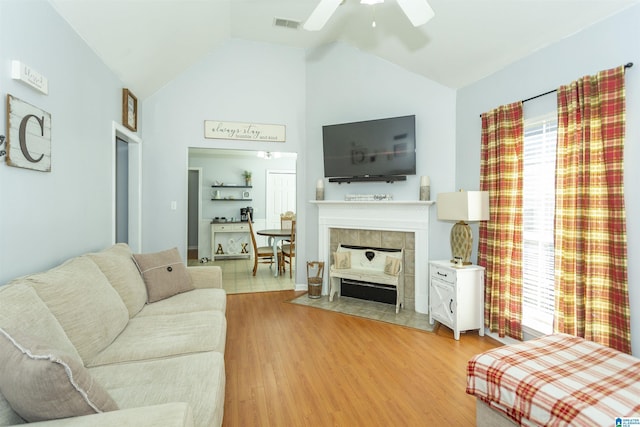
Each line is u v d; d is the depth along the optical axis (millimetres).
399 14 3109
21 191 1731
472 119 3307
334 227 4297
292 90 4555
